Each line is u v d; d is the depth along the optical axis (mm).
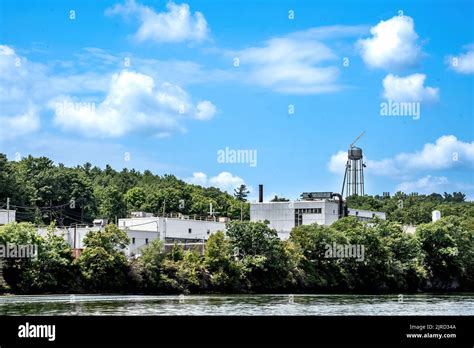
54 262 140750
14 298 126375
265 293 167875
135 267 152125
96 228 172250
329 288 185250
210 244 163250
